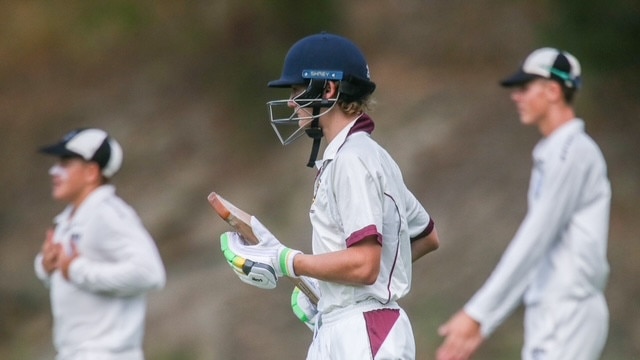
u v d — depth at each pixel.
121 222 22.47
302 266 14.36
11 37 53.44
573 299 20.25
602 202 20.48
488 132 42.50
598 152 20.53
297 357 36.09
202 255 42.16
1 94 51.75
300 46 14.94
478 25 47.41
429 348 34.69
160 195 45.62
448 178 40.88
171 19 51.94
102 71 51.97
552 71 20.75
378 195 14.31
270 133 47.09
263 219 42.28
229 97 48.72
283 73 15.05
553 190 20.20
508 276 20.31
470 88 45.16
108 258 22.47
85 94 51.06
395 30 48.62
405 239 14.85
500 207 39.16
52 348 40.12
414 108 44.44
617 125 42.19
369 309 14.70
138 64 51.62
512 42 46.47
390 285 14.73
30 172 48.56
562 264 20.30
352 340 14.55
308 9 48.62
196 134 47.97
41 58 52.84
